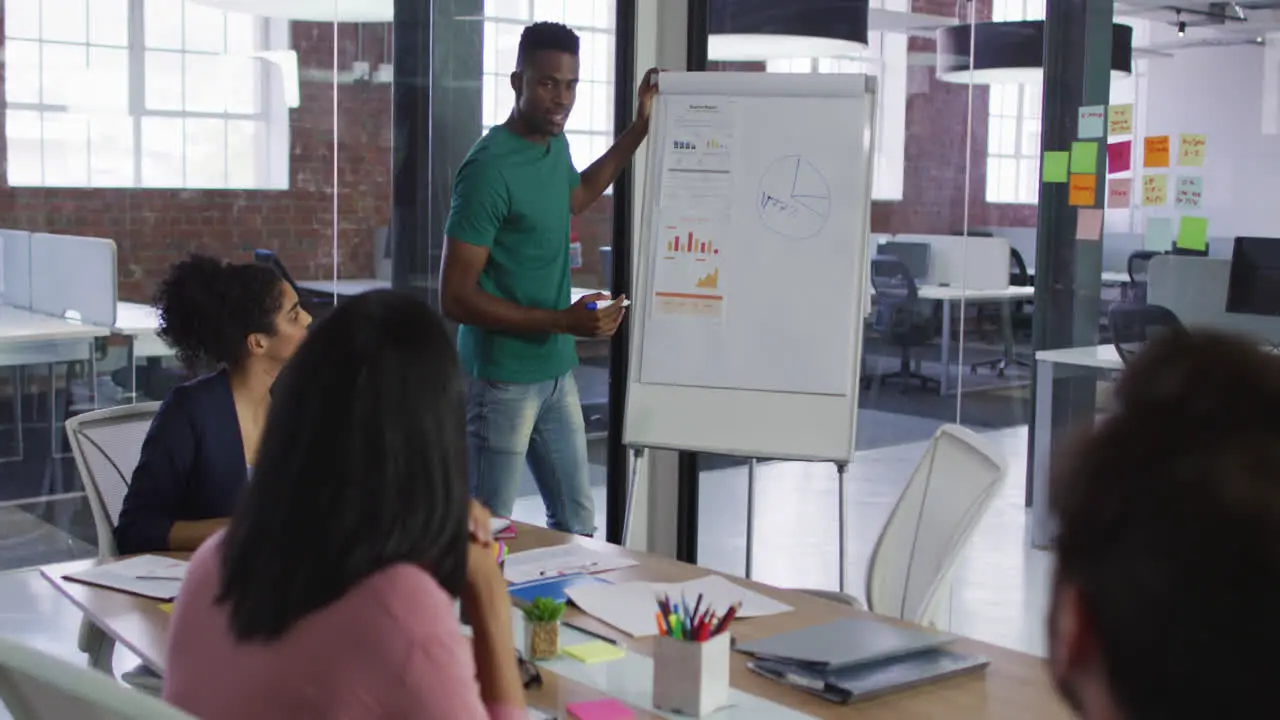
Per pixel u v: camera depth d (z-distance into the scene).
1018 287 3.86
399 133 4.17
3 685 1.23
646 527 4.55
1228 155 3.28
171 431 2.52
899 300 4.24
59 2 3.57
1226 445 0.41
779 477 4.59
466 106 4.30
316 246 4.05
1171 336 0.47
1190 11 3.33
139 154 3.72
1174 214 3.42
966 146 3.94
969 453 2.62
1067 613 0.45
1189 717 0.41
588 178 3.69
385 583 1.26
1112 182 3.57
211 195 3.85
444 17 4.22
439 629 1.25
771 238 3.48
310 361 1.30
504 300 3.41
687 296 3.52
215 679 1.28
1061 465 0.46
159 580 2.23
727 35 4.38
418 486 1.28
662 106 3.63
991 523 3.98
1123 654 0.42
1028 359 3.85
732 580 2.33
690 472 4.51
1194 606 0.40
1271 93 3.18
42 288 3.62
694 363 3.50
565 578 2.31
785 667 1.81
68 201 3.63
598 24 4.41
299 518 1.26
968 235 3.99
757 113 3.53
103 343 3.73
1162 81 3.41
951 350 4.10
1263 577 0.39
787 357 3.43
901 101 4.11
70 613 3.79
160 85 3.74
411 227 4.22
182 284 2.53
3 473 3.67
